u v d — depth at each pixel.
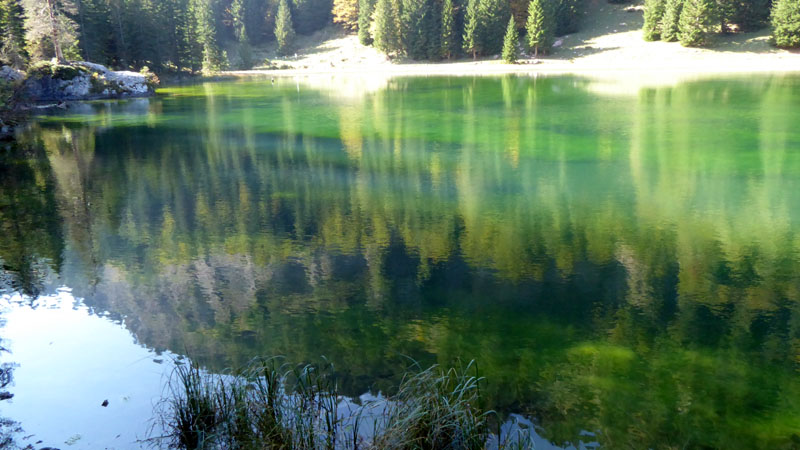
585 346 5.14
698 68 44.38
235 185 11.99
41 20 34.91
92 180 12.57
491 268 7.27
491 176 12.64
